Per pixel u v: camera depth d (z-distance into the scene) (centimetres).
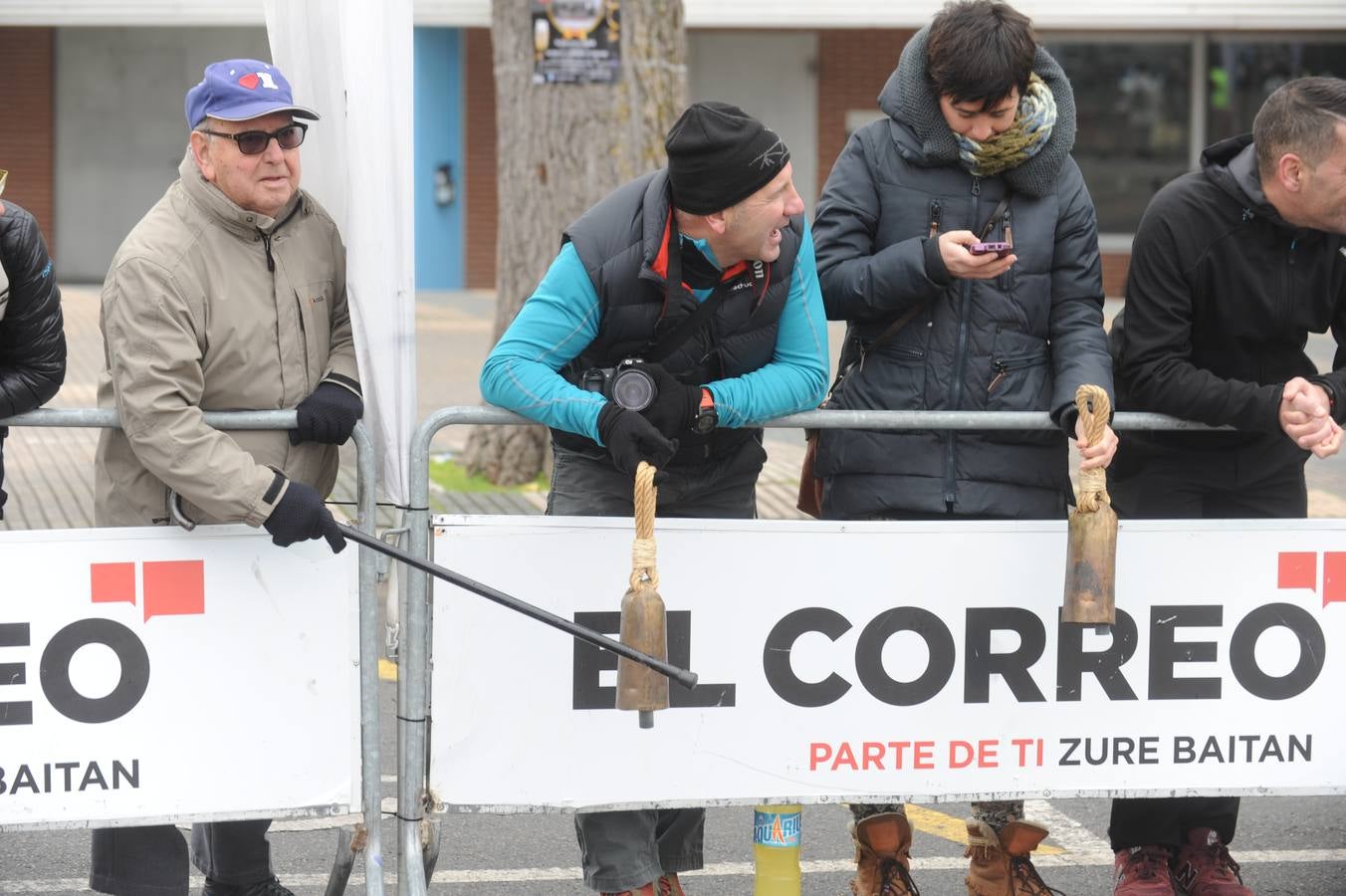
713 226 1147
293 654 1214
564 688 1236
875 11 6656
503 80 3219
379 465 1273
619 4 3139
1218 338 1333
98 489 1258
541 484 3359
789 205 1148
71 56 7238
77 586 1183
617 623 1238
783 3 6644
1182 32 7188
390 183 1251
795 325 1229
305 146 1307
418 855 1234
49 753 1191
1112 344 1374
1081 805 1842
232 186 1181
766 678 1256
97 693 1194
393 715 2078
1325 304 1330
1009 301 1280
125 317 1146
